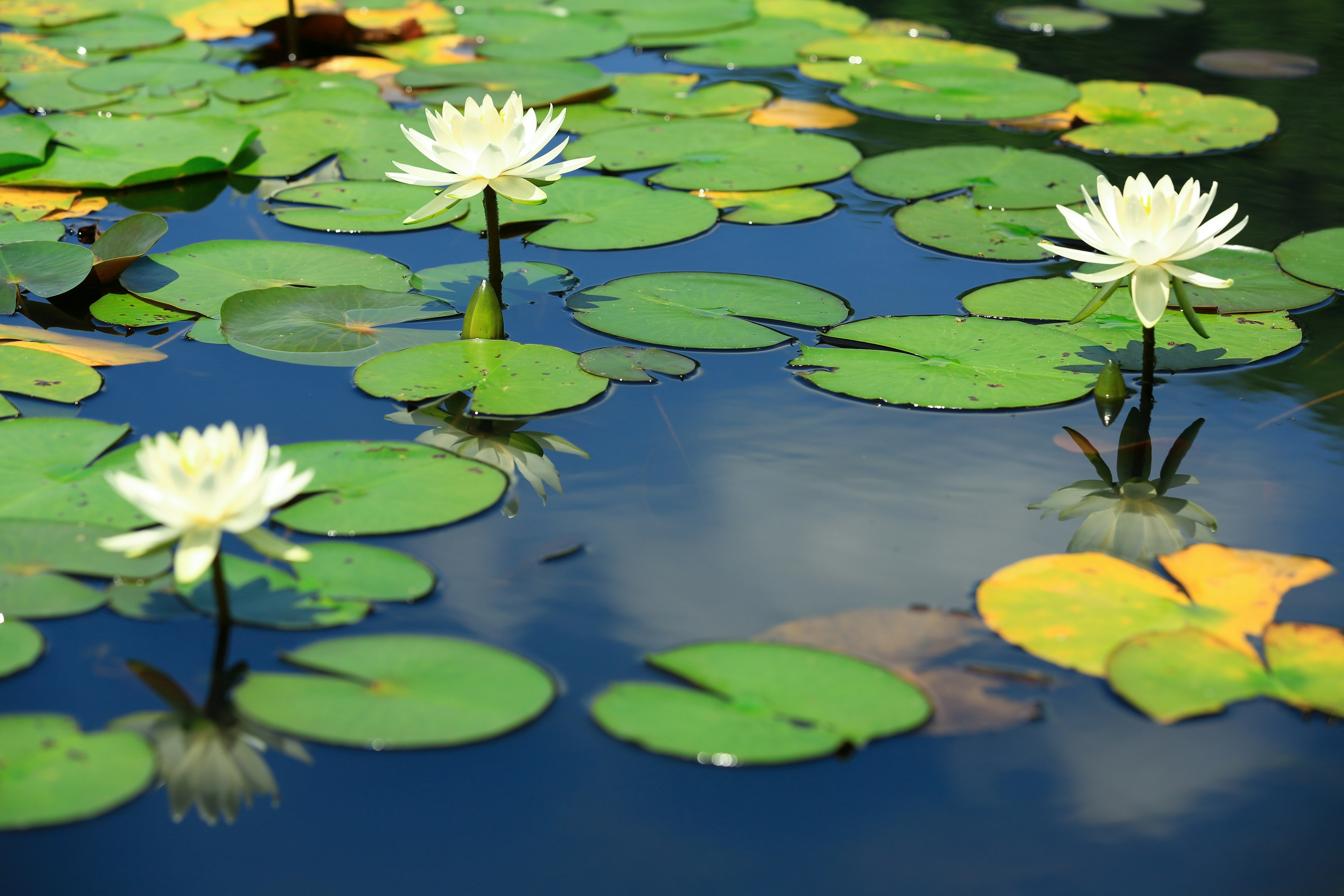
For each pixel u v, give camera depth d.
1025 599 1.34
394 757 1.09
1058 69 4.05
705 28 4.66
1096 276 1.86
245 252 2.37
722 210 2.76
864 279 2.36
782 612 1.32
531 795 1.06
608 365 1.93
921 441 1.73
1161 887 0.98
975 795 1.07
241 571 1.33
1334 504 1.56
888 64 4.14
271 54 4.09
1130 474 1.64
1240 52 4.26
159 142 3.01
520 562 1.39
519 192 2.07
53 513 1.39
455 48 4.31
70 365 1.85
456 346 1.98
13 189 2.73
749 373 1.94
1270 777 1.10
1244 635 1.28
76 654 1.19
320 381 1.86
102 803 0.99
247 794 1.04
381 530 1.42
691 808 1.05
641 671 1.21
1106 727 1.15
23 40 4.12
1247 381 1.93
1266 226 2.60
